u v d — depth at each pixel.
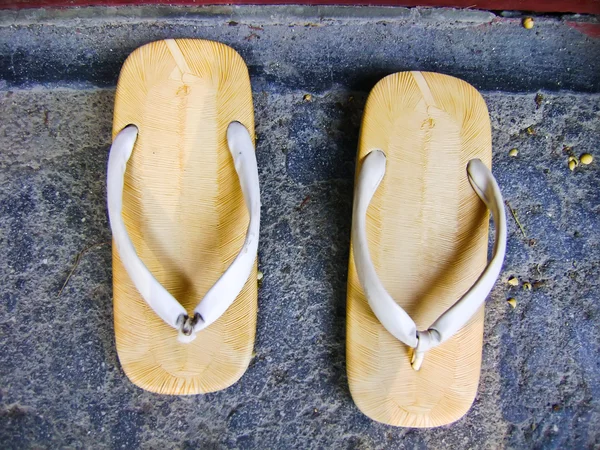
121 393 0.45
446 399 0.41
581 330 0.48
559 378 0.47
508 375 0.47
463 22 0.49
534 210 0.48
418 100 0.43
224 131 0.42
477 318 0.43
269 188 0.47
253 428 0.46
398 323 0.37
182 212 0.42
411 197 0.42
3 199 0.46
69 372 0.45
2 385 0.45
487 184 0.41
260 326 0.46
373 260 0.42
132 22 0.47
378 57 0.48
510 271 0.48
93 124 0.47
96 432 0.45
